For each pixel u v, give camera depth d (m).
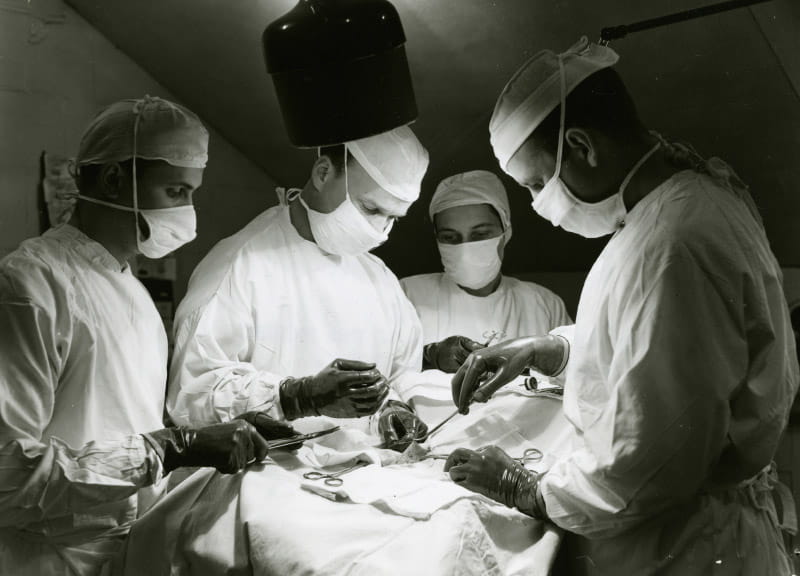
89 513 1.61
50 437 1.63
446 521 1.47
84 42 2.72
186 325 2.01
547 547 1.53
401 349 2.35
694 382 1.39
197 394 1.91
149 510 1.75
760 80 2.24
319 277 2.16
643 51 2.30
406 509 1.48
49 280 1.66
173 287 2.90
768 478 1.68
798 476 2.37
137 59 2.84
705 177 1.58
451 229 2.58
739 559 1.48
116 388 1.73
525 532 1.59
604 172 1.62
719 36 2.17
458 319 2.76
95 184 1.79
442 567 1.39
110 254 1.82
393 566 1.37
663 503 1.43
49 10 2.62
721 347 1.41
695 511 1.50
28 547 1.60
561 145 1.61
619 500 1.43
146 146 1.74
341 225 2.08
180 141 1.77
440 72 2.57
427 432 2.06
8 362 1.54
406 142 2.00
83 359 1.68
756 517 1.55
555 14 2.30
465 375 1.88
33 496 1.49
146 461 1.58
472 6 2.32
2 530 1.58
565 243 3.03
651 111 2.47
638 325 1.44
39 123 2.61
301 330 2.11
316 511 1.53
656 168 1.62
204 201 3.04
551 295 2.88
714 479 1.51
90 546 1.67
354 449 1.98
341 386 1.83
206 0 2.51
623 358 1.46
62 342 1.64
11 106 2.54
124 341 1.78
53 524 1.59
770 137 2.36
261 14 2.49
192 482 1.77
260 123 2.98
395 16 1.72
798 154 2.36
